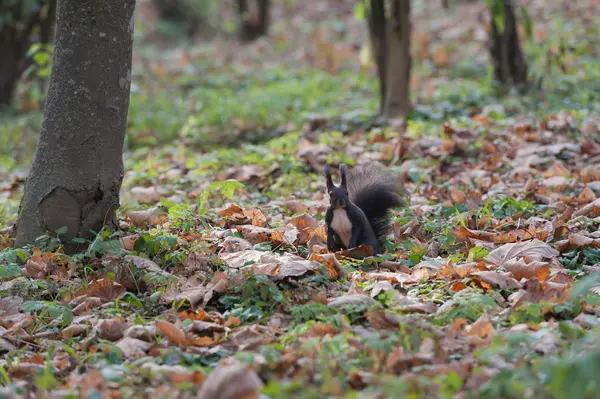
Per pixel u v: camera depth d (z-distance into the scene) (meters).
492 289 8.91
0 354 8.15
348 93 23.97
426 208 12.52
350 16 40.78
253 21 38.12
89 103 10.26
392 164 15.91
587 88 21.08
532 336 7.13
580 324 7.73
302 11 44.03
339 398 6.04
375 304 8.11
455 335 7.59
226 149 18.72
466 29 31.45
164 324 7.91
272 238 10.93
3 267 9.26
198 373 6.88
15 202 15.33
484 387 5.91
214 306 8.98
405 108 19.52
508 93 21.17
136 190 15.18
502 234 10.89
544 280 9.07
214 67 31.16
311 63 30.83
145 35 41.53
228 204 13.04
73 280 9.66
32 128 23.16
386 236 11.24
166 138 20.94
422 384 6.15
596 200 11.99
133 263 9.52
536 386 5.86
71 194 10.27
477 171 14.70
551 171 14.30
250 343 7.62
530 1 34.06
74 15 10.19
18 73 26.45
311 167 16.02
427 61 27.23
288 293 8.83
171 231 11.05
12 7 25.56
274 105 22.06
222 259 10.01
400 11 19.12
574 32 27.36
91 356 7.62
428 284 9.30
